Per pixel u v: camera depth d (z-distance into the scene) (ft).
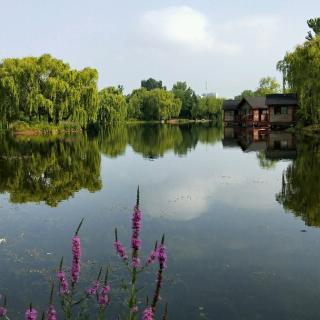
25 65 185.16
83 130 233.14
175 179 80.48
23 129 196.34
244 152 122.72
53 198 64.90
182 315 28.40
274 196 63.36
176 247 41.57
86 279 34.17
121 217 53.52
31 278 34.86
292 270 35.78
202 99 428.56
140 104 382.22
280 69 178.60
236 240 43.65
